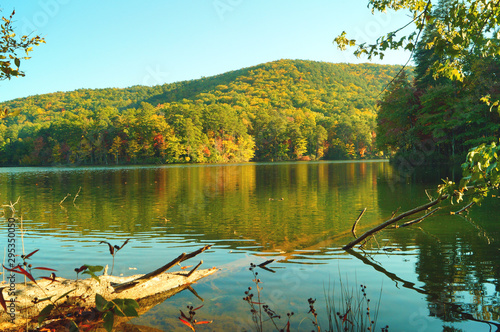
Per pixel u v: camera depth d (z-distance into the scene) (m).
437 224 8.85
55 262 6.05
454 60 4.40
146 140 91.88
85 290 4.23
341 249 6.77
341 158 113.25
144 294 4.62
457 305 4.07
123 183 26.39
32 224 9.77
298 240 7.64
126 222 10.02
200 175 36.56
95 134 95.12
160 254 6.62
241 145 104.75
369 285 4.76
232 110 119.56
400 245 6.93
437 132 37.44
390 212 11.23
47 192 19.45
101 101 149.88
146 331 3.68
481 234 7.68
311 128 113.00
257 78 199.00
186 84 199.12
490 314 3.82
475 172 3.93
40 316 3.51
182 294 4.66
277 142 111.06
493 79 33.97
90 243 7.48
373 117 122.12
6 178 34.59
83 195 17.70
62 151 96.06
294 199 15.05
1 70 3.68
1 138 101.88
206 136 100.19
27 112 141.88
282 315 3.93
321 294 4.49
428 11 4.11
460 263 5.66
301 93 173.00
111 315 3.15
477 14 3.91
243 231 8.68
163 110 109.00
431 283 4.79
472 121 34.31
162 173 42.56
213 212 11.80
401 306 4.06
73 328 3.62
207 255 6.53
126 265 5.91
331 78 191.88
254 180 27.42
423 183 21.02
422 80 45.41
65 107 151.12
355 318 3.79
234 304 4.27
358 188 19.19
